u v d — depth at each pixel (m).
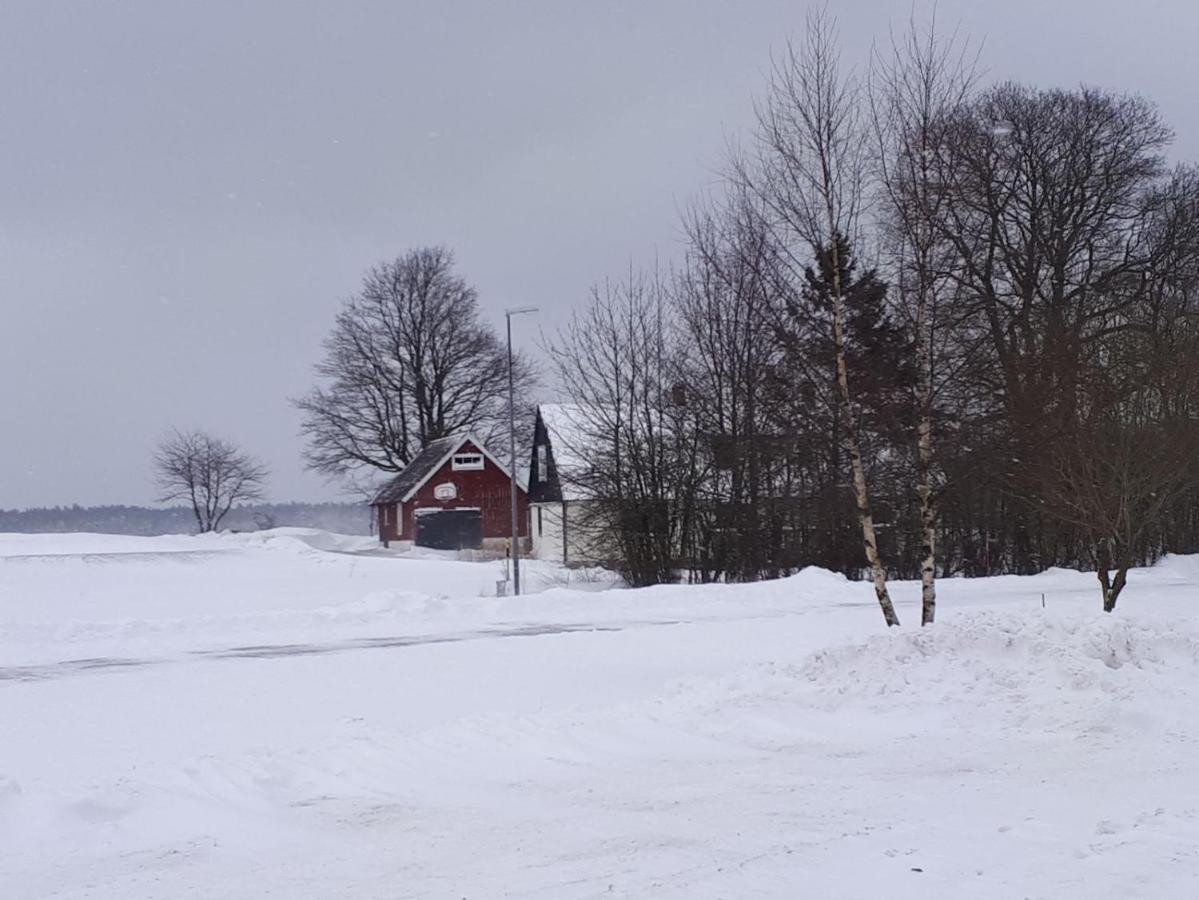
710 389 42.94
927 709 12.96
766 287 21.19
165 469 90.56
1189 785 9.59
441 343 74.94
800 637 22.31
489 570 49.84
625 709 13.67
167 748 12.63
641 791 10.04
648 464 43.19
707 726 12.72
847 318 20.44
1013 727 12.19
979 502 43.22
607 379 43.56
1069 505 22.45
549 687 16.56
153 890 7.51
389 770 10.97
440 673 18.28
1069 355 25.50
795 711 13.19
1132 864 7.25
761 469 42.59
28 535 79.44
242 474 92.00
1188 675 13.87
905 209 19.86
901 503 39.84
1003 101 40.41
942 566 46.94
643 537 43.00
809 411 23.84
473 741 12.12
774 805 9.32
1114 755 10.84
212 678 18.42
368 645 23.22
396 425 74.94
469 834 8.78
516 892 7.18
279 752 11.66
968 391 20.89
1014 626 14.73
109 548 64.69
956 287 22.75
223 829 8.99
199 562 53.91
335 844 8.60
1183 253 39.34
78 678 18.77
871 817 8.80
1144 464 20.91
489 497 71.56
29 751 12.52
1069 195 39.91
